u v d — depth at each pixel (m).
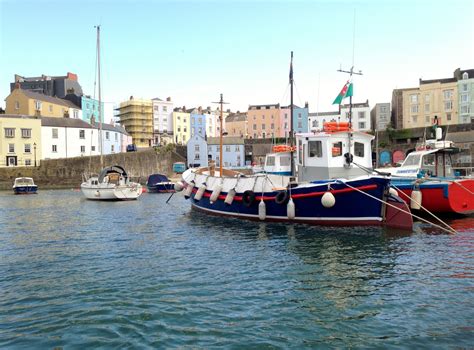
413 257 10.78
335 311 7.15
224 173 23.50
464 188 17.84
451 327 6.37
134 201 32.53
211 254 11.81
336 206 14.70
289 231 14.77
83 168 55.06
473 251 11.41
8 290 8.66
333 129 16.84
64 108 77.12
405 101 78.06
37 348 5.93
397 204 14.41
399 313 6.98
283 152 23.17
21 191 43.28
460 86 74.31
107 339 6.16
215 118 113.38
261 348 5.80
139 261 11.12
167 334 6.29
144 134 103.81
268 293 8.16
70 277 9.59
